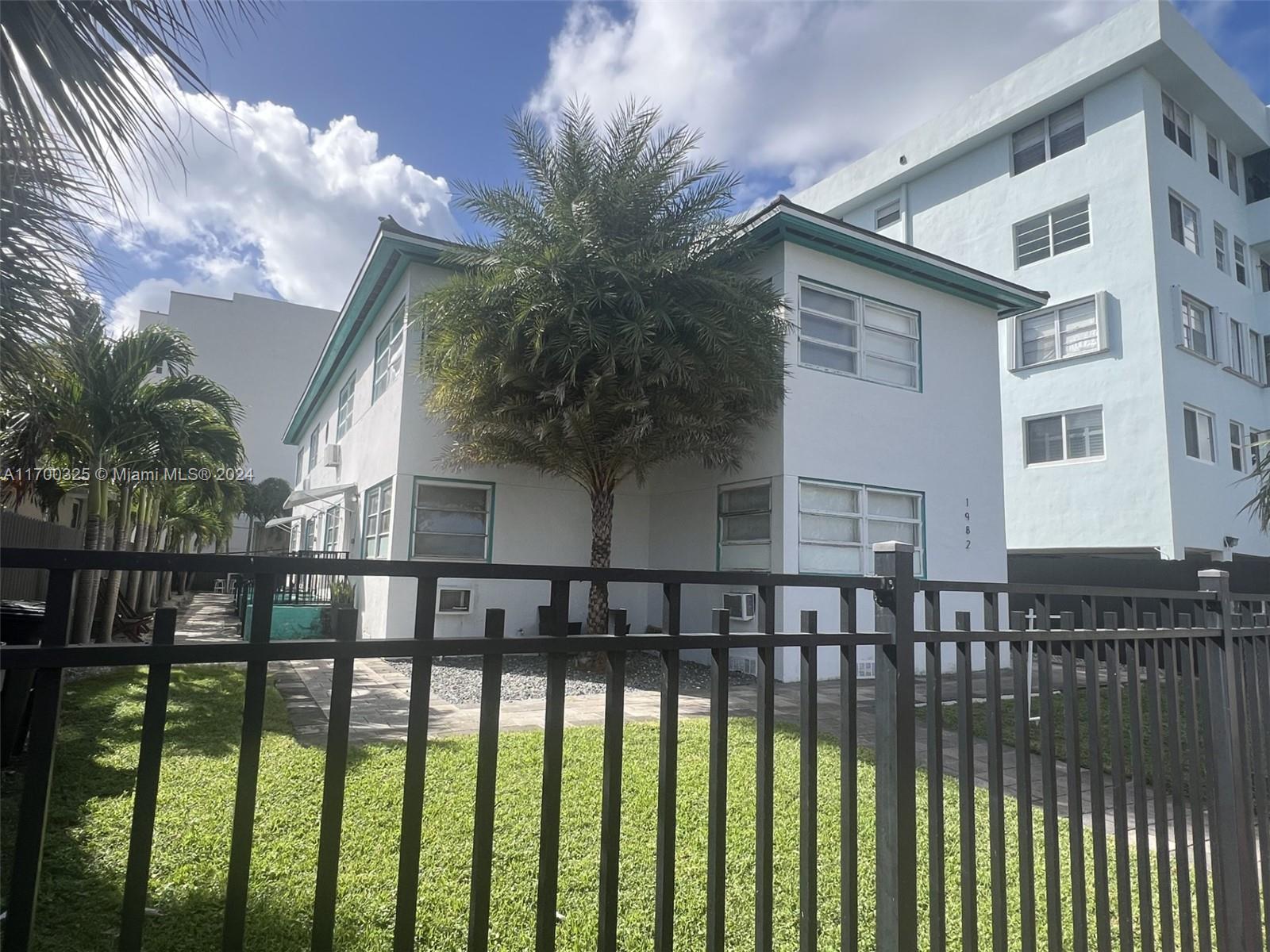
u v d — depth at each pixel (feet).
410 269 37.78
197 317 120.06
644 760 17.25
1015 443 55.88
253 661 4.06
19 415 23.47
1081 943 7.95
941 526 39.78
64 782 13.92
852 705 6.39
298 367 124.77
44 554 3.59
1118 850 8.55
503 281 29.45
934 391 40.65
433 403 33.65
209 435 31.60
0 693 6.32
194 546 86.33
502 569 4.87
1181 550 47.70
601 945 5.10
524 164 31.53
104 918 9.23
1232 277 58.23
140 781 3.78
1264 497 39.65
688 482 40.16
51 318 13.91
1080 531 51.78
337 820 4.25
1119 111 52.19
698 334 29.89
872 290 38.93
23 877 3.47
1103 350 51.21
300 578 42.27
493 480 38.29
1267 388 59.52
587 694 26.61
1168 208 51.80
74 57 7.89
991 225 59.67
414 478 36.68
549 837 4.96
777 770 16.80
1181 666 10.52
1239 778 10.16
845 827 6.37
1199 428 51.98
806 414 35.53
